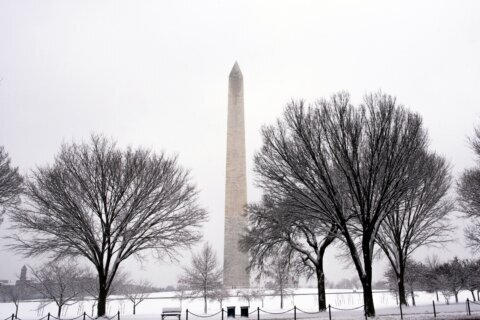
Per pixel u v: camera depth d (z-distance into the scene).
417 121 22.73
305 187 24.92
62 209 25.59
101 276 25.88
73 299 41.84
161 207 27.31
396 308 29.78
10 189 27.20
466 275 35.91
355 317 22.30
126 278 48.38
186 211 28.36
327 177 23.66
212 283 42.47
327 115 23.08
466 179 31.67
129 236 26.58
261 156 25.73
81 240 26.55
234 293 46.00
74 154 26.86
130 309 47.16
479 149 29.72
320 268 29.20
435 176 32.81
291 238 30.20
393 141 21.91
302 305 45.09
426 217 32.78
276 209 26.20
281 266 33.56
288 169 24.41
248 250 30.84
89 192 25.80
